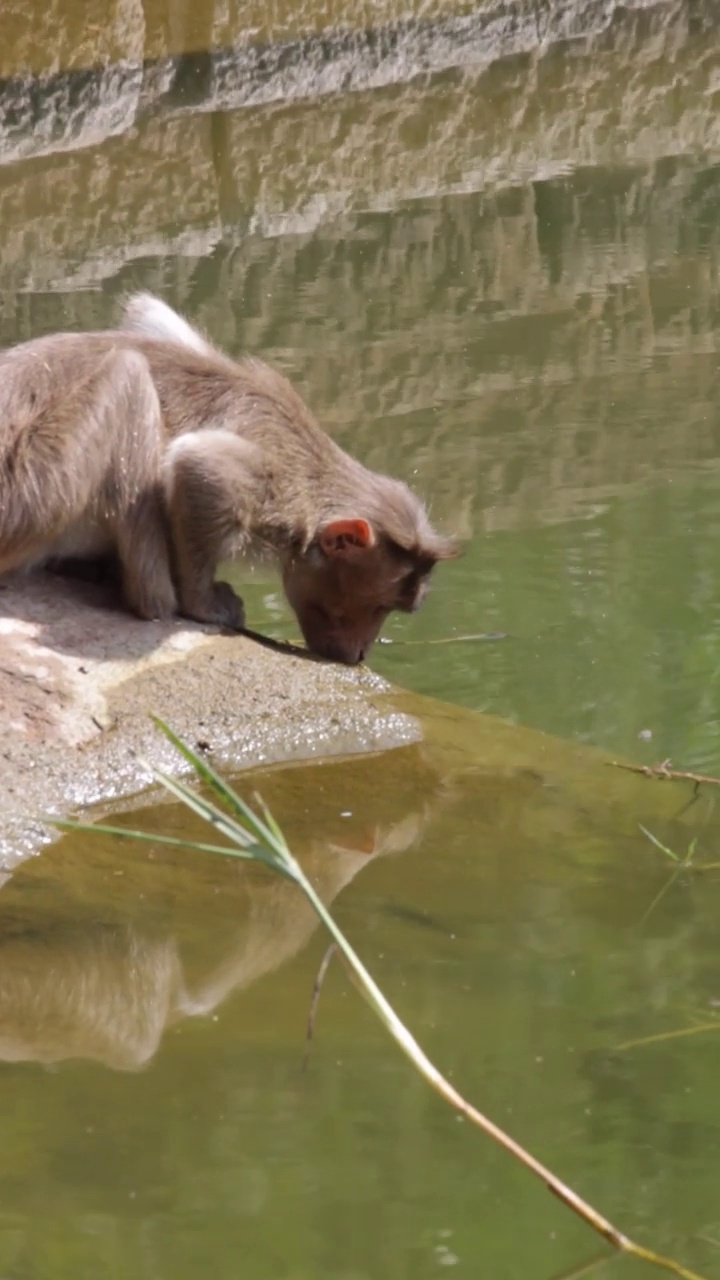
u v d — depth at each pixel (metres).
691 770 15.64
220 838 14.11
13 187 32.88
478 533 20.61
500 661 18.19
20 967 12.06
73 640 15.59
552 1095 10.52
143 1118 10.34
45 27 34.62
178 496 15.81
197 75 36.78
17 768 14.32
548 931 12.57
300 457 16.61
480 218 32.00
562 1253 9.23
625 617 18.83
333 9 38.44
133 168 34.06
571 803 14.91
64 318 26.02
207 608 16.42
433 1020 11.34
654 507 21.31
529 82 39.72
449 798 14.88
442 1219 9.48
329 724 15.75
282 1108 10.42
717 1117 10.32
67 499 15.16
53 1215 9.46
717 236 30.92
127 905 12.98
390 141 36.22
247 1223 9.41
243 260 29.66
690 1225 9.43
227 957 12.26
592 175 34.53
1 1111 10.36
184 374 16.36
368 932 12.57
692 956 12.20
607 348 26.17
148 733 15.02
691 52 42.00
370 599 16.92
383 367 25.06
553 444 22.83
